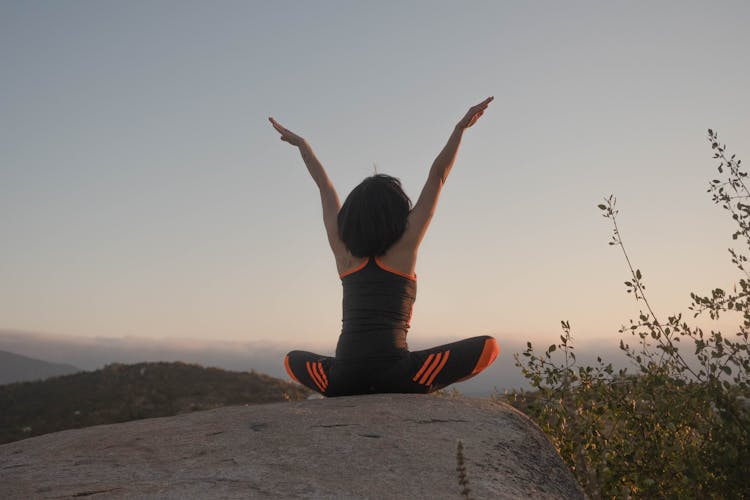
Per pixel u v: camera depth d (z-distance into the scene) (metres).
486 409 3.44
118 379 39.72
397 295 3.73
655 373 3.75
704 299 4.01
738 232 4.21
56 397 36.41
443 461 2.60
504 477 2.55
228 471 2.49
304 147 4.65
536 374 3.98
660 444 3.60
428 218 3.82
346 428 2.99
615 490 3.51
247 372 43.66
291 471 2.46
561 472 3.01
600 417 3.84
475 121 4.00
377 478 2.38
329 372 3.84
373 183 3.84
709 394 3.55
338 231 3.88
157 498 2.20
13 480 2.61
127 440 3.15
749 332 3.66
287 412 3.38
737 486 3.40
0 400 36.03
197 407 34.84
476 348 3.68
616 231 4.15
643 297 4.04
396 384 3.68
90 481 2.50
